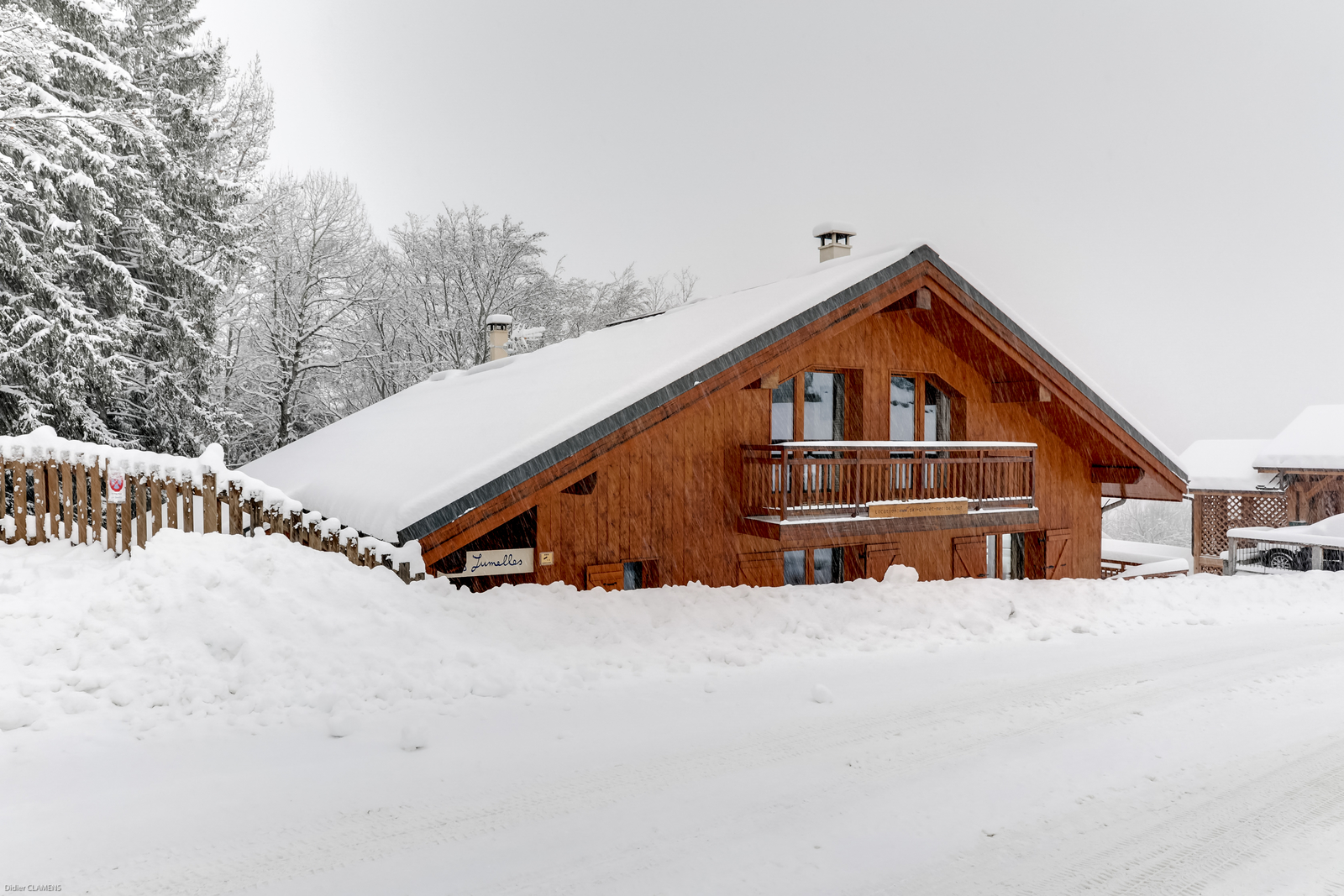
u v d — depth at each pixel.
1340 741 5.96
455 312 31.00
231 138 24.41
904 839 4.37
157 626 6.20
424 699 6.06
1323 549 19.61
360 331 29.45
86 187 13.23
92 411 14.42
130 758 4.84
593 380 10.54
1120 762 5.50
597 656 7.42
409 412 15.05
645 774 5.07
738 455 11.39
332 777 4.81
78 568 7.34
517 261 31.94
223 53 23.66
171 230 18.92
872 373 12.59
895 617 9.60
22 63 12.91
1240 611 11.05
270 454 18.33
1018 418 14.07
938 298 11.88
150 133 14.27
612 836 4.30
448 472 8.64
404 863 3.96
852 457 12.39
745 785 4.96
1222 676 7.63
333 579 7.17
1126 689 7.14
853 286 10.87
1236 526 27.88
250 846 4.04
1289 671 7.84
